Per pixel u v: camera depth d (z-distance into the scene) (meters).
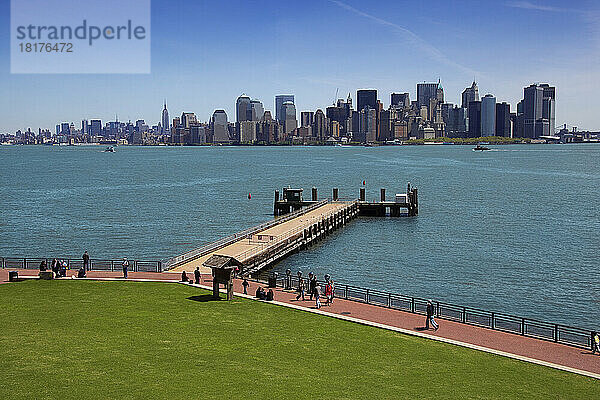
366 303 47.06
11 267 60.66
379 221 110.00
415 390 29.98
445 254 78.50
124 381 30.00
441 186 176.75
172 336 37.16
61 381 29.84
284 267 71.81
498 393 29.86
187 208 126.94
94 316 41.09
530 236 90.75
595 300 57.22
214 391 29.11
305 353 34.78
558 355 35.88
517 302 56.56
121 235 94.12
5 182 195.50
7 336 36.66
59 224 104.44
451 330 40.53
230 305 44.69
